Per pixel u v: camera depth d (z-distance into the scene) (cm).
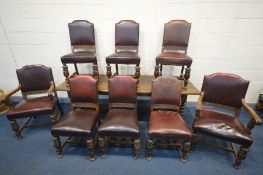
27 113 225
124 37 259
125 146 223
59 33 285
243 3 250
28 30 284
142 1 258
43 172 189
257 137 239
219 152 215
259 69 288
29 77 250
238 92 203
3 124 272
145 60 294
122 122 193
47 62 306
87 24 258
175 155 209
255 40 270
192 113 297
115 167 194
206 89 216
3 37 289
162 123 193
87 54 243
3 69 315
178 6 258
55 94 260
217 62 288
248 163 199
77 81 216
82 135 189
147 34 277
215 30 268
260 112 296
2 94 315
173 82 212
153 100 217
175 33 250
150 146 193
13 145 228
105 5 264
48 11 271
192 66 293
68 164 199
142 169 192
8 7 269
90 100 221
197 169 192
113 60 231
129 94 217
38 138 240
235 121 198
